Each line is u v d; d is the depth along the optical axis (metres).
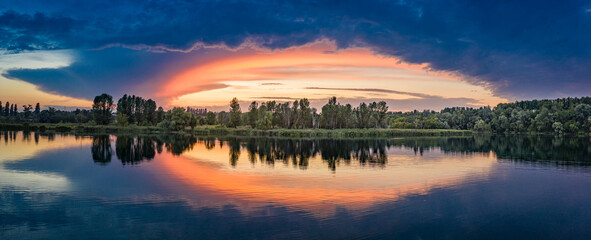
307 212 19.81
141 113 157.38
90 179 28.94
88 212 19.72
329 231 16.95
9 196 23.19
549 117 139.38
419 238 16.33
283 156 46.62
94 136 89.88
